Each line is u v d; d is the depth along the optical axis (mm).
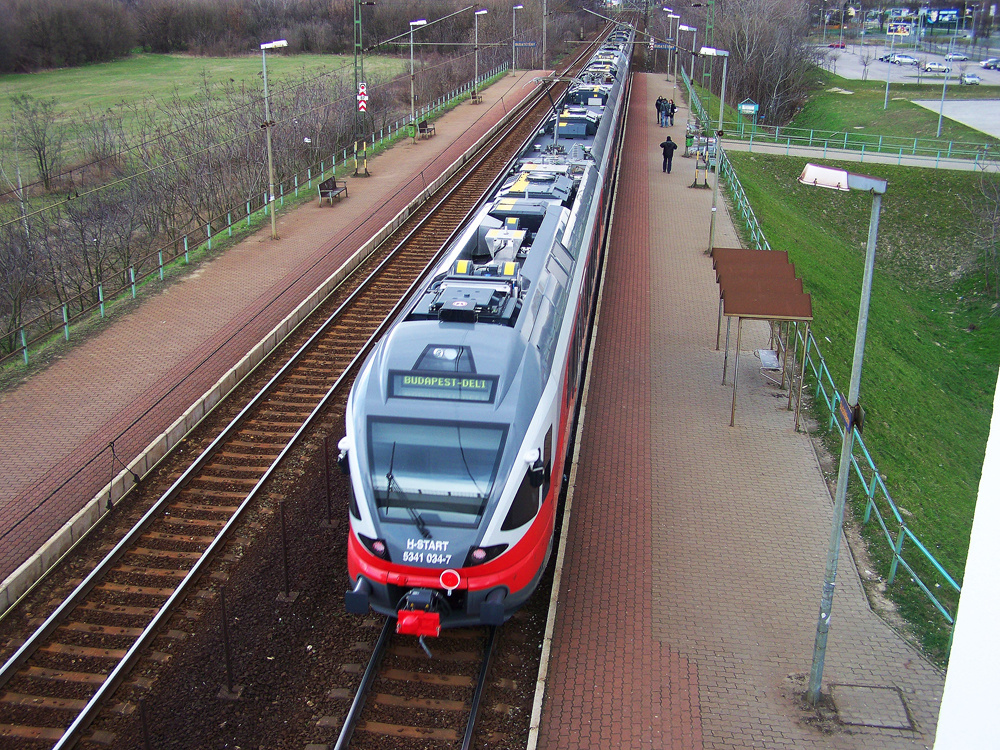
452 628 10875
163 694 9992
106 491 13680
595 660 10562
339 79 55750
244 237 29125
